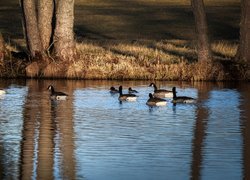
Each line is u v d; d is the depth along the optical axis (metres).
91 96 41.19
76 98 40.19
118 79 50.12
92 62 50.59
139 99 40.16
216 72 50.12
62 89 44.12
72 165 24.34
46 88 44.50
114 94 42.22
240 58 51.72
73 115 34.12
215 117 33.94
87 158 25.30
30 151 26.28
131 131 30.19
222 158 25.45
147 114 34.72
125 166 24.25
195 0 51.03
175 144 27.69
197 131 30.30
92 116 33.94
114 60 51.19
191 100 38.72
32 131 30.03
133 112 35.31
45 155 25.69
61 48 50.44
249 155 25.89
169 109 36.50
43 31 51.31
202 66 50.19
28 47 51.31
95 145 27.36
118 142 27.94
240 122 32.62
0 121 32.28
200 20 51.28
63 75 50.12
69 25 50.53
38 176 23.03
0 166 24.14
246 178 22.89
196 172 23.45
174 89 39.38
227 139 28.73
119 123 32.09
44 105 37.31
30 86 45.53
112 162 24.78
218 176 23.17
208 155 25.88
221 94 42.47
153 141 28.17
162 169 23.89
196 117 33.91
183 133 29.89
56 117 33.53
